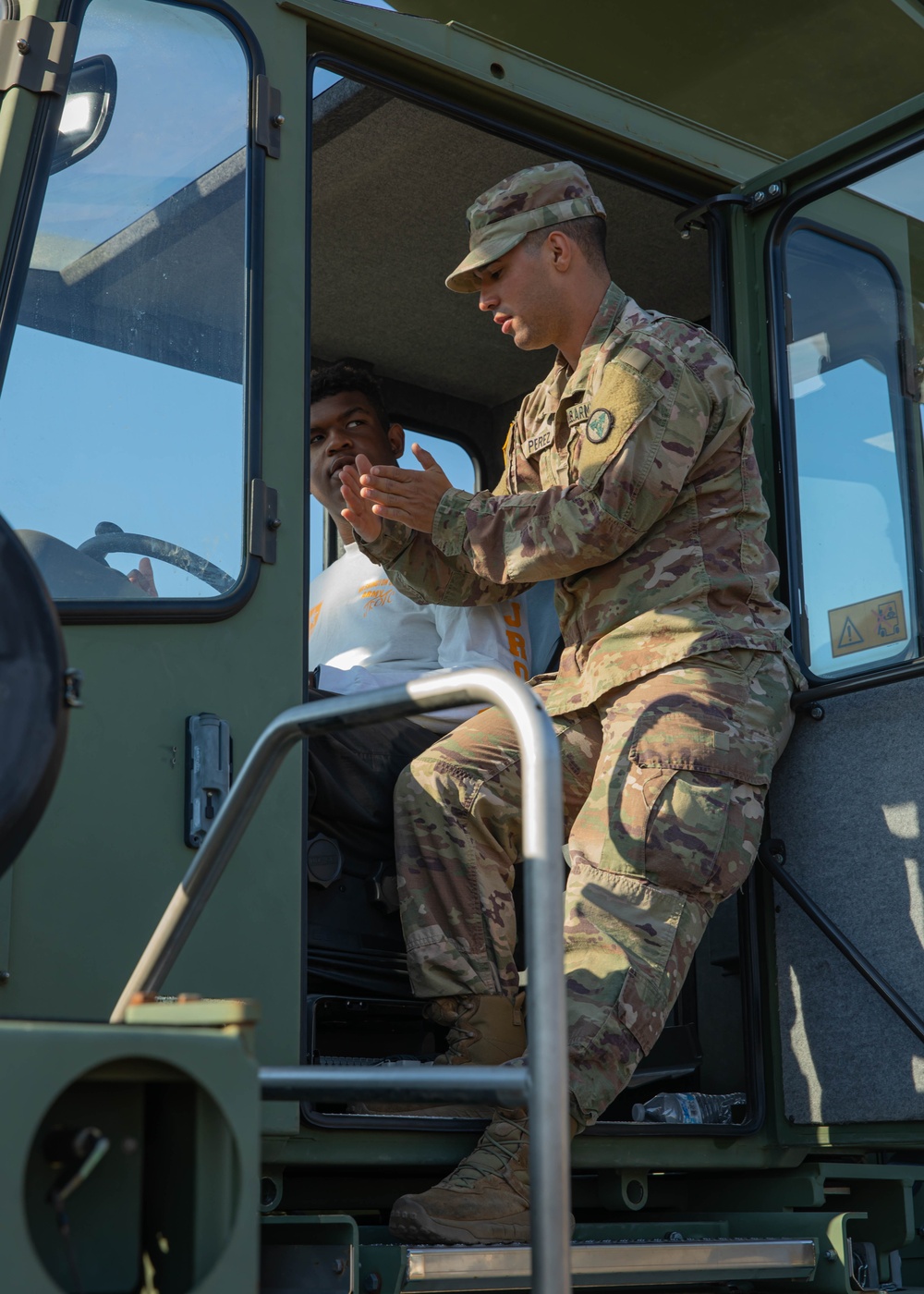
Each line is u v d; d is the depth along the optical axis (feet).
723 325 9.93
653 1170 8.35
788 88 11.14
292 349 7.82
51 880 6.51
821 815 9.03
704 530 8.50
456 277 9.01
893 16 10.25
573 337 8.94
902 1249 9.46
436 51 8.80
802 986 9.01
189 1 7.81
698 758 7.87
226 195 7.77
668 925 7.66
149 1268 3.64
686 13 10.35
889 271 9.34
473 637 9.96
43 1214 3.41
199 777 6.91
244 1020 3.65
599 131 9.57
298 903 7.16
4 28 7.27
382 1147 7.18
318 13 8.27
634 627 8.31
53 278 7.14
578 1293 7.40
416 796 8.39
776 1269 7.56
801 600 9.46
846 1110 8.68
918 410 9.09
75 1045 3.34
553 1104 3.94
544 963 4.02
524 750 4.17
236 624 7.27
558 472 9.06
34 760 3.99
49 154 7.21
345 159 10.48
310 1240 6.32
